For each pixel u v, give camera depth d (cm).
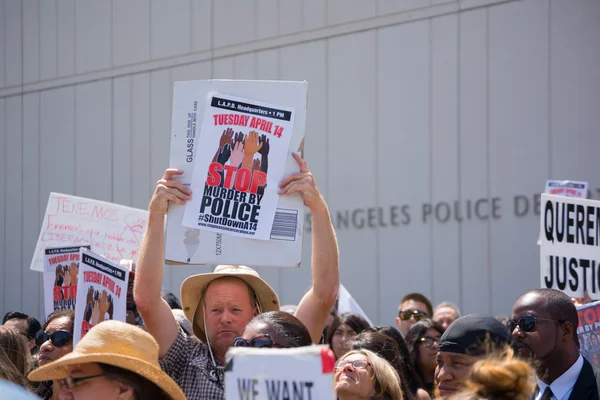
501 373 303
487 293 949
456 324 386
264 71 1160
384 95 1048
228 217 437
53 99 1411
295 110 442
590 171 887
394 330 618
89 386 315
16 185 1452
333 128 1091
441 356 383
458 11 990
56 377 324
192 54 1234
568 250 591
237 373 272
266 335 391
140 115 1290
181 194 435
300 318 461
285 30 1141
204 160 438
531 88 932
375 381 449
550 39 921
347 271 1066
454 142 986
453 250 978
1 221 1466
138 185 1285
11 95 1469
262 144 440
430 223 999
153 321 437
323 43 1105
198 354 447
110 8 1339
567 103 905
